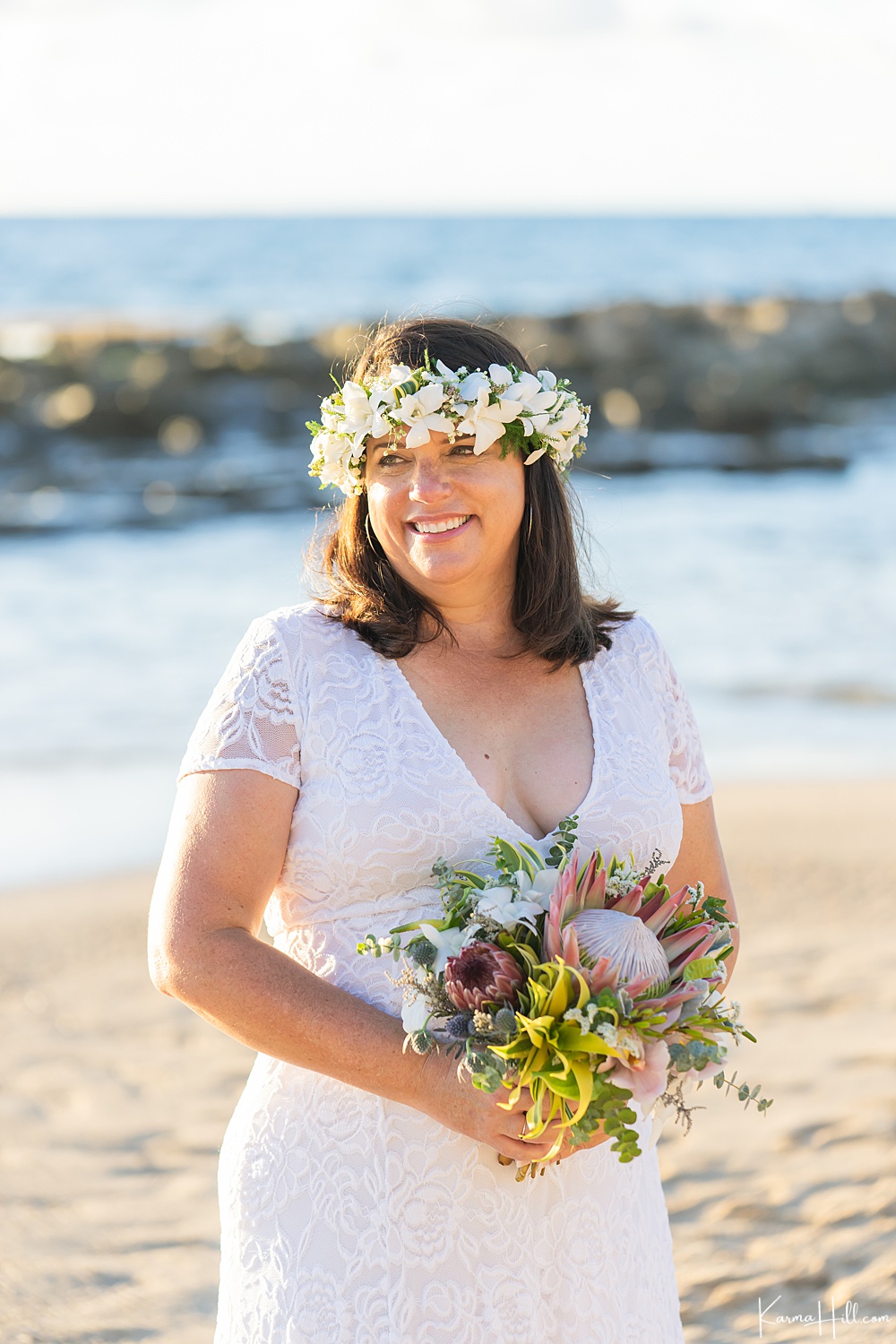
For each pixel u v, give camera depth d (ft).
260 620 7.21
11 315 149.79
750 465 78.69
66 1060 16.22
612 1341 6.82
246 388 91.25
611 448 86.58
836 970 17.83
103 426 87.10
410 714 6.97
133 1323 11.17
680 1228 12.21
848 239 302.04
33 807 25.75
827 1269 11.42
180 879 6.66
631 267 220.02
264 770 6.76
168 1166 13.84
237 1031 6.51
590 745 7.33
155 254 237.66
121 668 35.73
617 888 6.53
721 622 40.27
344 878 6.82
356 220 404.36
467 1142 6.64
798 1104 14.30
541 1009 5.97
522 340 103.14
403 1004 6.44
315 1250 6.64
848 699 33.06
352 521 7.40
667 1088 6.41
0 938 19.80
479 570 7.18
